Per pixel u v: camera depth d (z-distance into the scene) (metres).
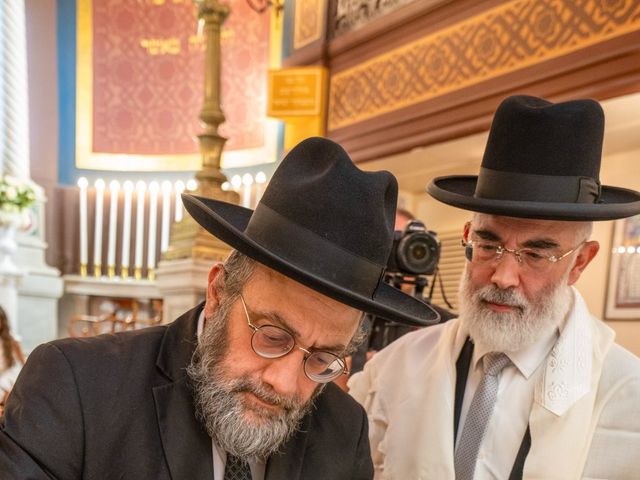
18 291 7.02
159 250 8.00
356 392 1.84
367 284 1.00
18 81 7.32
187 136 8.05
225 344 1.05
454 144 4.34
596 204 1.26
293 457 1.17
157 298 7.77
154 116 8.16
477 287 1.43
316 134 5.46
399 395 1.62
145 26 8.12
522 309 1.37
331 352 1.03
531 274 1.35
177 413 1.07
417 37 4.56
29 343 7.13
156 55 8.12
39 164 7.98
